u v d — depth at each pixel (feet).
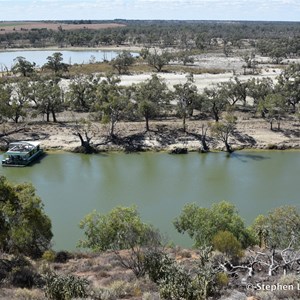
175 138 279.28
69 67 596.29
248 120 306.96
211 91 328.08
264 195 201.16
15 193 114.01
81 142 268.82
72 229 168.04
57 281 86.94
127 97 292.61
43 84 330.95
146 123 287.48
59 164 248.11
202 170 235.81
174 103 359.87
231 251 106.42
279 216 127.65
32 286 94.84
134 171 235.61
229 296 81.71
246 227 151.64
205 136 279.69
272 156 258.37
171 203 192.34
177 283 83.92
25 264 110.73
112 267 109.91
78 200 197.36
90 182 220.02
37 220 118.32
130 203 192.85
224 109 322.14
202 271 88.48
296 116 311.47
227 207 138.82
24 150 251.19
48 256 120.26
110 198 199.41
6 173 234.38
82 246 135.44
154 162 249.96
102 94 304.91
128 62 554.05
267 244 126.62
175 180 221.25
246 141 275.80
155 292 88.07
